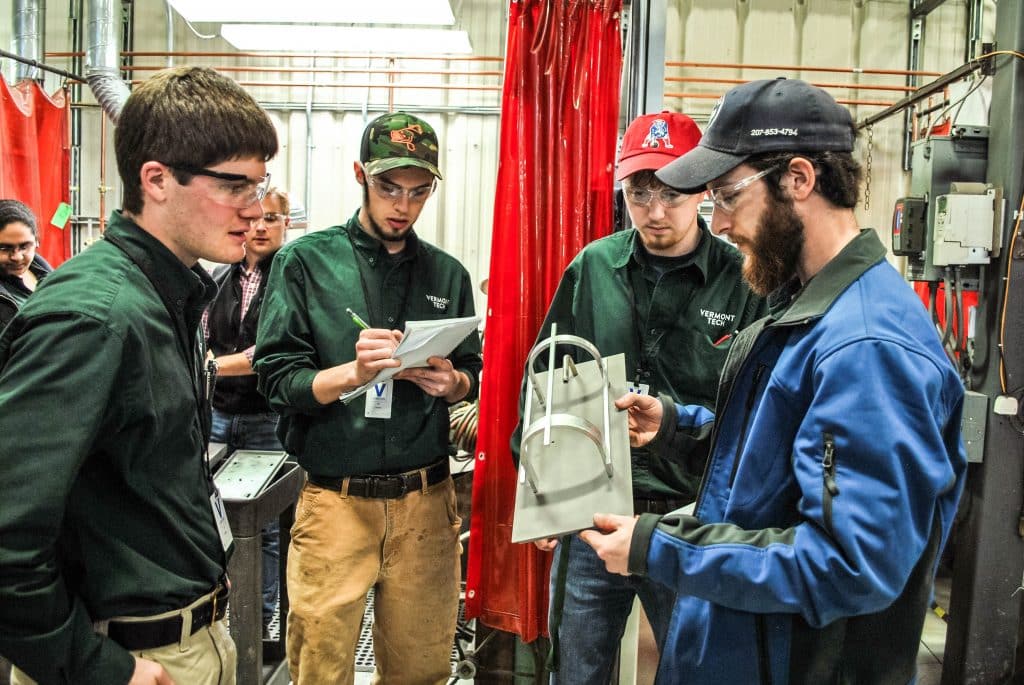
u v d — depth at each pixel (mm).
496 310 2037
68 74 3652
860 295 1009
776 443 1055
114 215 1098
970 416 2529
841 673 1048
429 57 4559
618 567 1055
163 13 4605
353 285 1836
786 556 953
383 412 1751
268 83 4535
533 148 2025
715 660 1099
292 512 2682
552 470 1279
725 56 4688
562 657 1820
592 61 2006
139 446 1023
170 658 1069
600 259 1814
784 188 1051
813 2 4676
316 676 1776
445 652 1936
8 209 2598
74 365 922
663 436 1441
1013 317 2498
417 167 1744
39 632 914
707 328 1738
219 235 1096
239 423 2885
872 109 4684
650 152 1650
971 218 2467
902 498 910
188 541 1100
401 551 1836
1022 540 2578
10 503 883
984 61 2496
